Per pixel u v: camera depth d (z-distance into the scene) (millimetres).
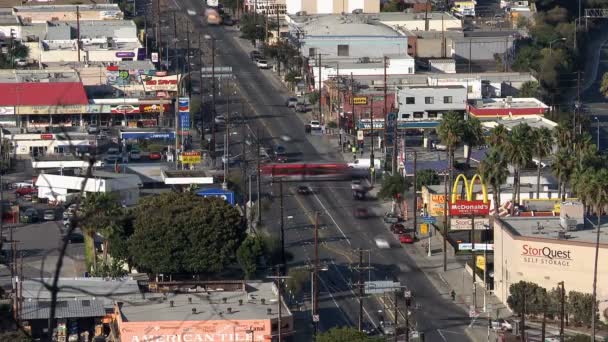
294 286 163875
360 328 148500
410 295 155750
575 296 153625
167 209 164375
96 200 155750
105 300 146375
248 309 141875
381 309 159250
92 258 165875
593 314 142250
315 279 154000
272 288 152375
